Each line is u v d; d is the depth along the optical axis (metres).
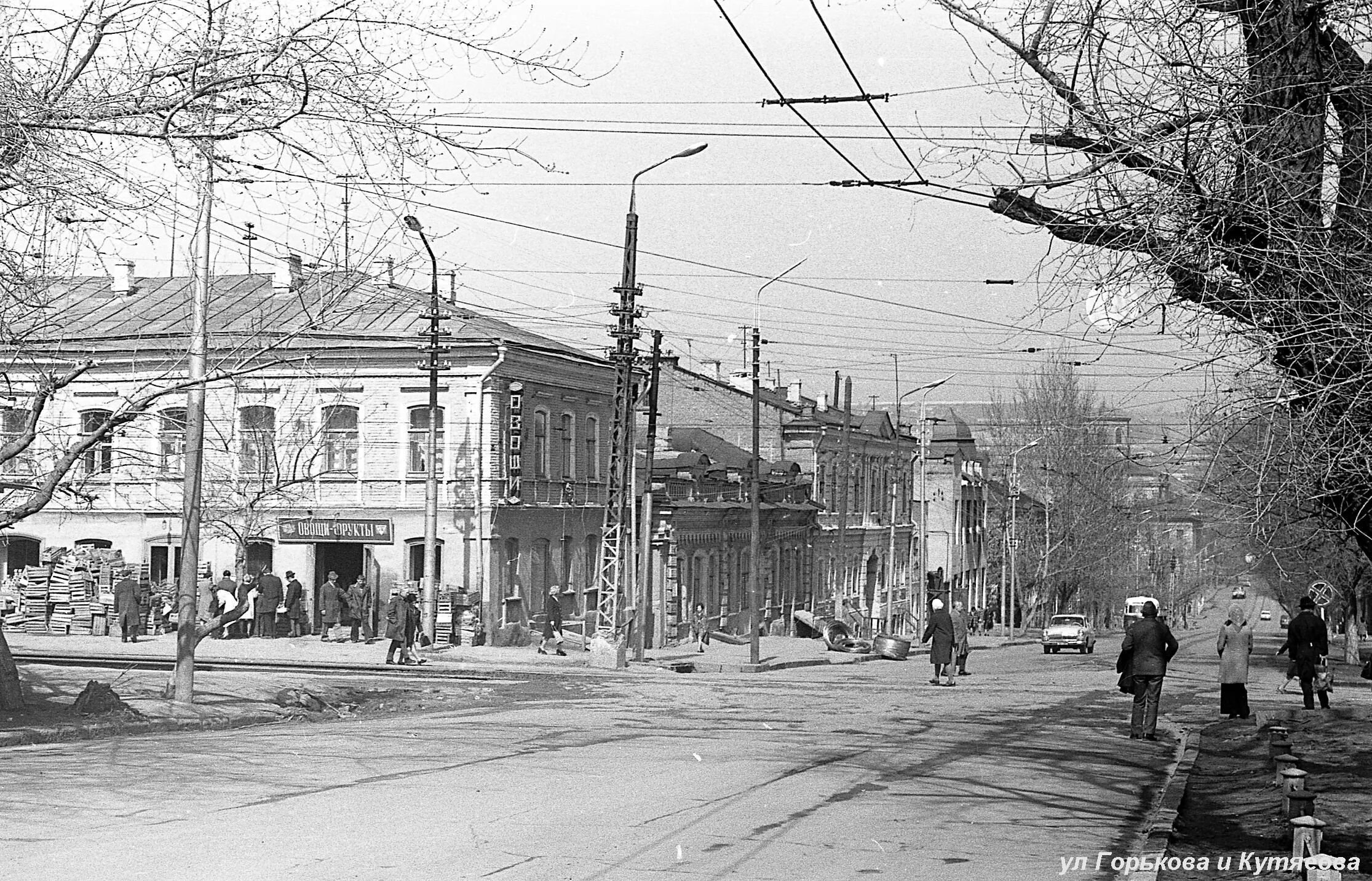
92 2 14.39
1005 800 13.95
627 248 38.66
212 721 21.53
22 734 18.39
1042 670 46.00
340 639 44.09
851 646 53.41
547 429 51.53
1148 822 12.88
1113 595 87.25
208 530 47.16
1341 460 9.61
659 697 29.38
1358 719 23.44
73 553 47.78
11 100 13.71
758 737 20.03
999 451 88.62
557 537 52.38
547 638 41.62
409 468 47.78
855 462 81.81
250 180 14.57
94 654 36.56
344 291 19.05
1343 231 9.82
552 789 13.56
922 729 22.03
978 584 101.69
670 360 42.62
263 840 10.52
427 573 43.34
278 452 46.97
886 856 10.59
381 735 19.36
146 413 21.52
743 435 73.88
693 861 10.07
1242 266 9.78
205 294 22.78
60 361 22.77
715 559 60.34
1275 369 9.91
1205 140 9.74
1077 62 10.34
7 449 19.80
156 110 14.20
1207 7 10.14
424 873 9.40
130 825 11.14
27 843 10.32
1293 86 9.60
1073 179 10.40
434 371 43.62
